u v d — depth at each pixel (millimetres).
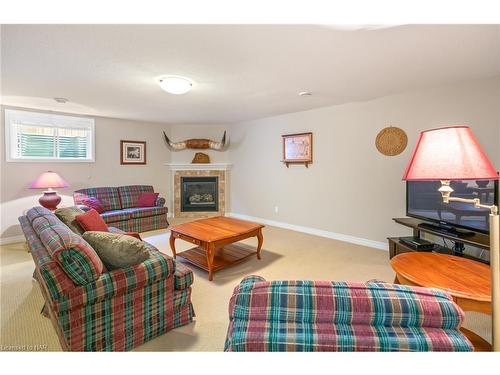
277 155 5109
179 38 1864
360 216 3941
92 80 2766
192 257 3152
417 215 2961
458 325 769
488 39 1893
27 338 1799
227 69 2490
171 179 6023
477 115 2830
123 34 1798
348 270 2971
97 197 4574
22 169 4105
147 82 2848
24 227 2168
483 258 2707
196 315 2107
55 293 1421
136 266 1705
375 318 775
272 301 817
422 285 1525
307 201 4656
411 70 2537
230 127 6078
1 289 2494
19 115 4066
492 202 2299
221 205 6113
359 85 3033
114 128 5152
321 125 4352
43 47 1988
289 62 2324
